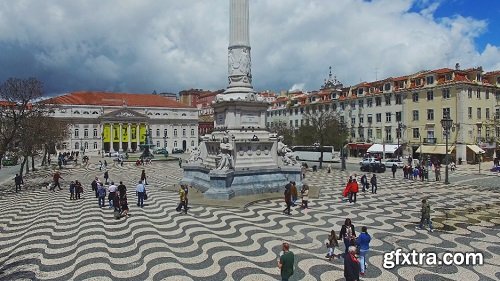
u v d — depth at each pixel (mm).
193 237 14281
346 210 19250
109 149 102375
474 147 50281
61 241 14000
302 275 10539
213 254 12344
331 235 11844
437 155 52875
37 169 49469
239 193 22750
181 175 39719
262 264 11430
